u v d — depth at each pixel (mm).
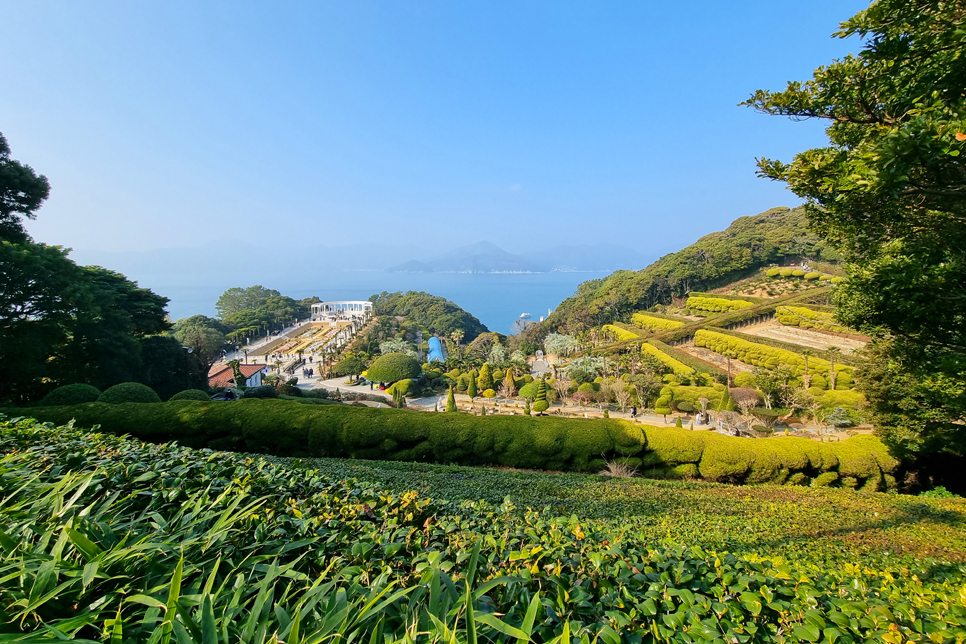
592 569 2230
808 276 56844
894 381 11141
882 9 4230
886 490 11359
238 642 1329
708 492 9203
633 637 1709
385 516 3035
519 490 8422
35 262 14234
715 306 57094
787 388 27844
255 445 10805
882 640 1744
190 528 1968
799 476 11070
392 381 38312
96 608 1409
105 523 1890
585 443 11047
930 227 4809
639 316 63219
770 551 5438
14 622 1323
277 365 50281
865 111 4672
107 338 18266
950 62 3932
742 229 83750
